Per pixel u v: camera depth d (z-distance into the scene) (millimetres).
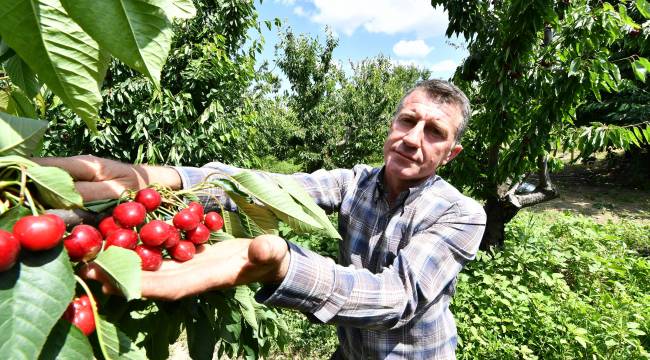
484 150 5348
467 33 4922
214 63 5375
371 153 13977
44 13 580
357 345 1878
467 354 3293
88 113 686
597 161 15836
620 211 9703
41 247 594
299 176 1914
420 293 1328
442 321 1745
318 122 14711
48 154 4754
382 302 1154
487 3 4867
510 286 4332
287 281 957
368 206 1835
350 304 1086
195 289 799
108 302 876
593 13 3846
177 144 5188
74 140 4910
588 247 5664
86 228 736
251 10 6234
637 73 3846
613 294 4422
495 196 4961
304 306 1021
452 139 1727
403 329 1695
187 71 5328
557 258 4891
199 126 5492
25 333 550
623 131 4137
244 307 1165
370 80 14164
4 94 1130
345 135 14211
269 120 14641
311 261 1023
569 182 13461
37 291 583
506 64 4316
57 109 4504
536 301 3785
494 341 3395
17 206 672
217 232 1083
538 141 4359
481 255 4449
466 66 5043
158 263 862
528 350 3248
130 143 5223
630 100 10461
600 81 4078
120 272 689
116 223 867
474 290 3961
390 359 1732
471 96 5566
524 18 3998
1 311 552
